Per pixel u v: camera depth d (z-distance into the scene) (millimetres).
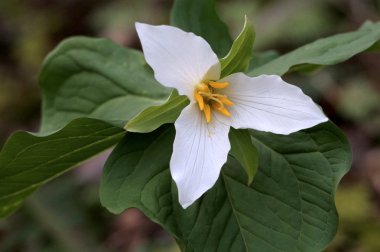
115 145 508
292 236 477
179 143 447
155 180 477
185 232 475
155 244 732
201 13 535
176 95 455
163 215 471
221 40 538
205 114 462
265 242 479
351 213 731
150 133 484
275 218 481
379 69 944
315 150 486
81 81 555
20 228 765
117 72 551
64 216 779
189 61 450
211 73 461
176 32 444
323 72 926
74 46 557
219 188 487
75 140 479
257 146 493
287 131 456
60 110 558
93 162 864
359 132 875
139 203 470
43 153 482
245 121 463
